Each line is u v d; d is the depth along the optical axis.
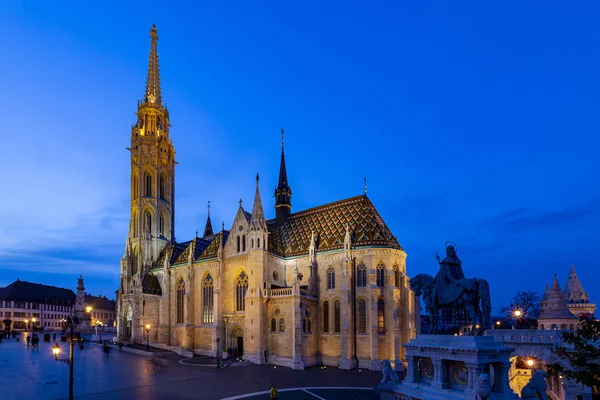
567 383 50.19
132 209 110.25
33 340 85.25
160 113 117.06
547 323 77.06
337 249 75.06
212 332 81.31
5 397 43.09
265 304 73.31
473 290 34.53
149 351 81.12
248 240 78.81
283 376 58.88
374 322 68.81
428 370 36.12
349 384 53.09
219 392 47.31
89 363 66.06
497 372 30.61
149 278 98.94
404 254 74.88
